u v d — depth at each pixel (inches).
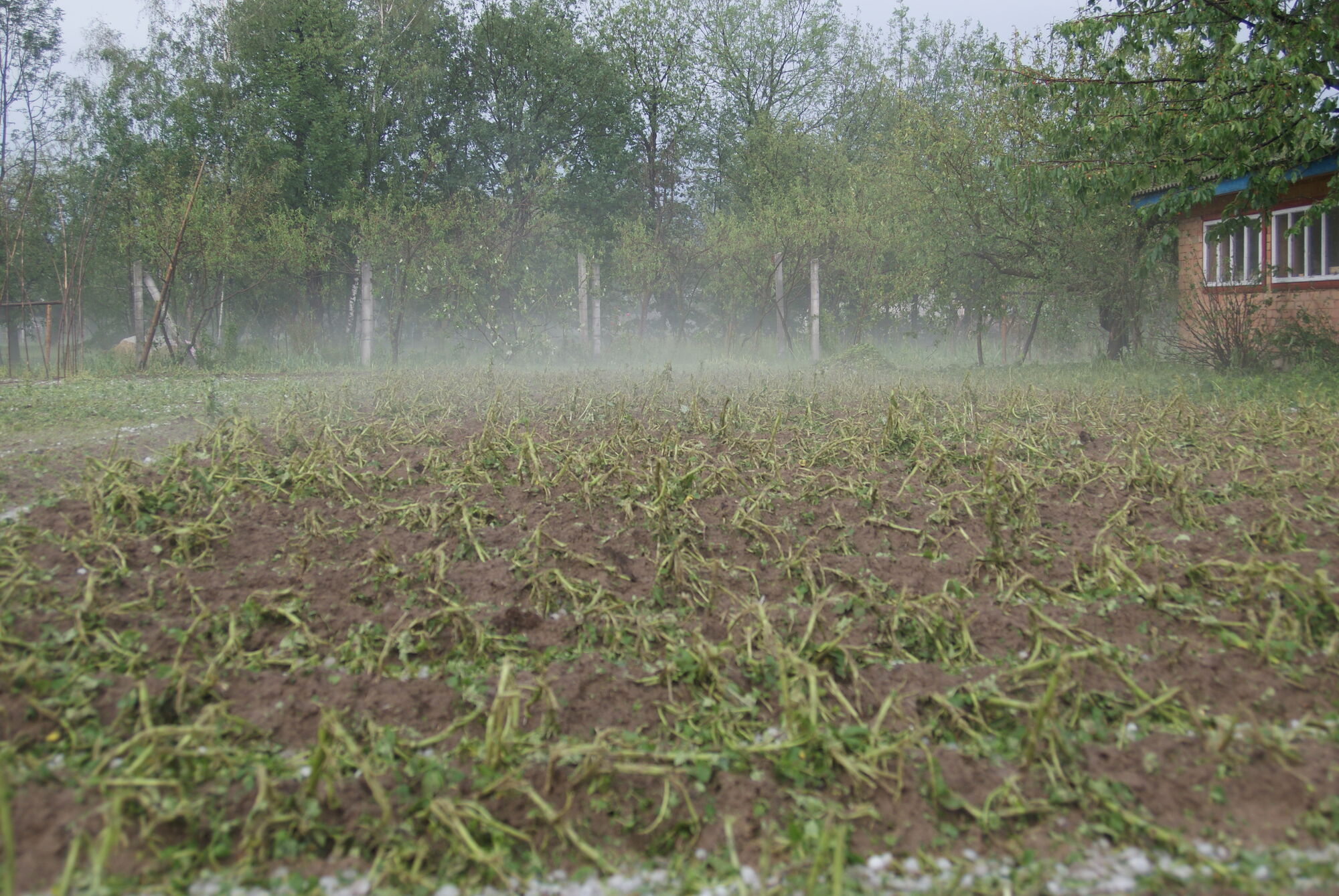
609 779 96.7
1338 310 518.6
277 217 770.2
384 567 153.1
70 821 88.8
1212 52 466.3
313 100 887.1
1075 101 506.9
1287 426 286.5
